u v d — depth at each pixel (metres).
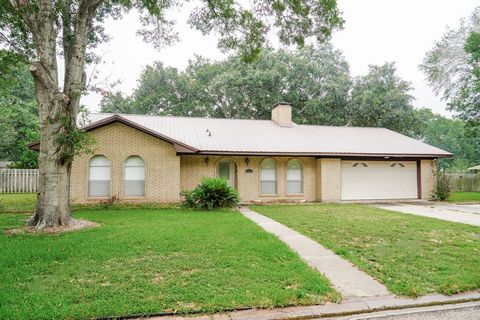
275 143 17.47
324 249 7.00
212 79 35.56
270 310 4.14
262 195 17.11
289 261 5.92
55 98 9.02
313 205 15.67
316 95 32.88
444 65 23.91
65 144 8.99
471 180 25.88
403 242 7.56
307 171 17.84
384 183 18.94
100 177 14.44
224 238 7.55
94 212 12.09
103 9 12.52
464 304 4.50
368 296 4.62
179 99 37.25
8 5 9.46
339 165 17.78
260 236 7.80
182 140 16.14
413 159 19.39
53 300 4.12
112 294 4.38
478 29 22.41
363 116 31.11
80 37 9.55
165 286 4.67
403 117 29.77
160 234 7.86
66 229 8.69
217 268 5.46
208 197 13.48
